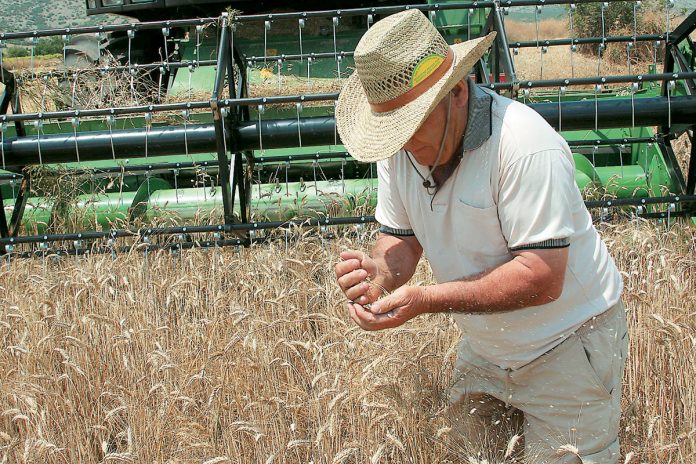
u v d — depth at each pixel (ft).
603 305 8.22
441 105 7.21
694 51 20.76
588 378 8.34
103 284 13.84
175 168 22.88
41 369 12.37
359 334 10.84
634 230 14.96
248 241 18.34
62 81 24.41
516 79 17.62
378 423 9.87
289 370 11.42
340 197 20.61
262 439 10.41
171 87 26.61
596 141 22.33
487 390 9.24
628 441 10.16
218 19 19.01
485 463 8.30
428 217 8.23
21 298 14.79
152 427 10.85
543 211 7.25
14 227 19.99
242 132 18.39
